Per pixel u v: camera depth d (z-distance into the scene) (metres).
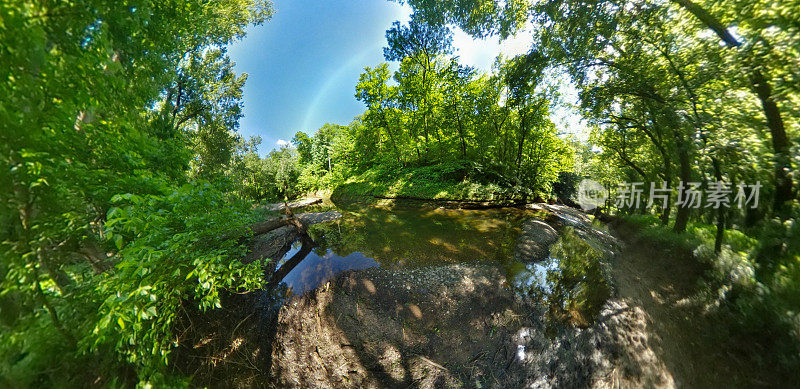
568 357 3.74
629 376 3.46
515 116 14.96
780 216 4.15
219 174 3.90
